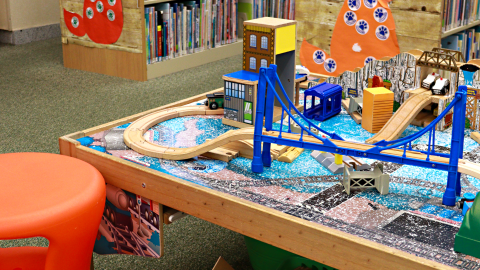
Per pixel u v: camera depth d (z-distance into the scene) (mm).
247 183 1296
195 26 4215
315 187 1274
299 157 1472
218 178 1323
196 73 4066
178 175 1335
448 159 1172
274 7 4520
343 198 1215
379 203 1188
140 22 3684
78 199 1190
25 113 3049
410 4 1968
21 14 5039
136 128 1646
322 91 1757
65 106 3188
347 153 1232
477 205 972
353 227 1076
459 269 924
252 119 1648
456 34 2793
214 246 1852
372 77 1852
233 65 4336
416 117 1742
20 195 1188
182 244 1862
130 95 3443
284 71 1770
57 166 1341
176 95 3453
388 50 2078
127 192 1414
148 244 1415
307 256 1086
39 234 1115
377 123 1650
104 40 3889
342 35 2178
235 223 1187
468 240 960
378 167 1253
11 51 4699
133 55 3795
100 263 1753
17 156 1391
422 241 1022
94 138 1597
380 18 2055
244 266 1729
